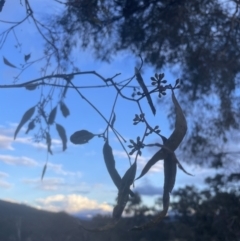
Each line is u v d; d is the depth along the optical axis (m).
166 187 2.30
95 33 8.09
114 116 2.57
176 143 2.35
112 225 2.27
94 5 5.48
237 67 10.07
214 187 12.02
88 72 2.84
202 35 9.98
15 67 3.38
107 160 2.46
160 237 10.94
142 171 2.31
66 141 2.80
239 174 11.80
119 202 2.31
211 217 11.82
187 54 9.97
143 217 9.39
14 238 6.76
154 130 2.38
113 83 2.70
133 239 9.17
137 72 2.58
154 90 2.50
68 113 2.91
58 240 6.36
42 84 2.92
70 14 6.47
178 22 9.52
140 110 2.48
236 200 11.84
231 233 11.59
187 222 11.92
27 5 3.87
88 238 5.79
